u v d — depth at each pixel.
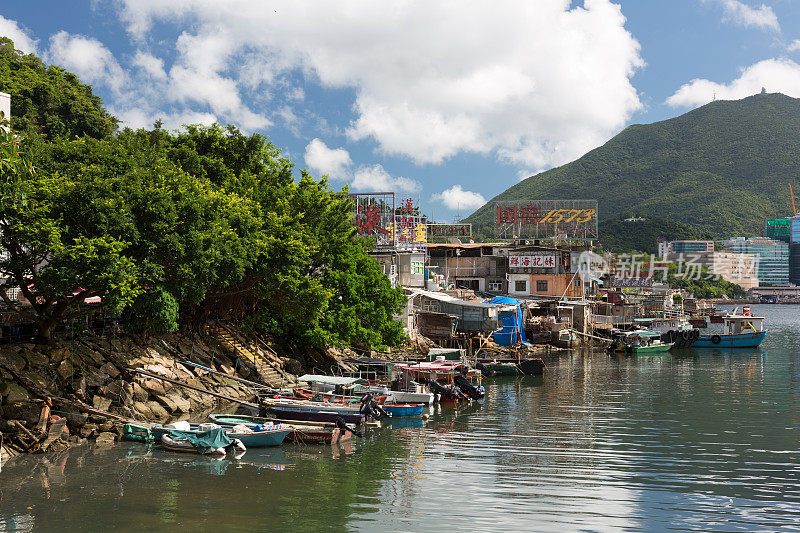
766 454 30.94
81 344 34.88
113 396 33.38
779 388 53.47
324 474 26.91
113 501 22.95
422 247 91.44
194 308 45.03
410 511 22.58
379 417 38.12
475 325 76.19
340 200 56.12
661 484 26.03
